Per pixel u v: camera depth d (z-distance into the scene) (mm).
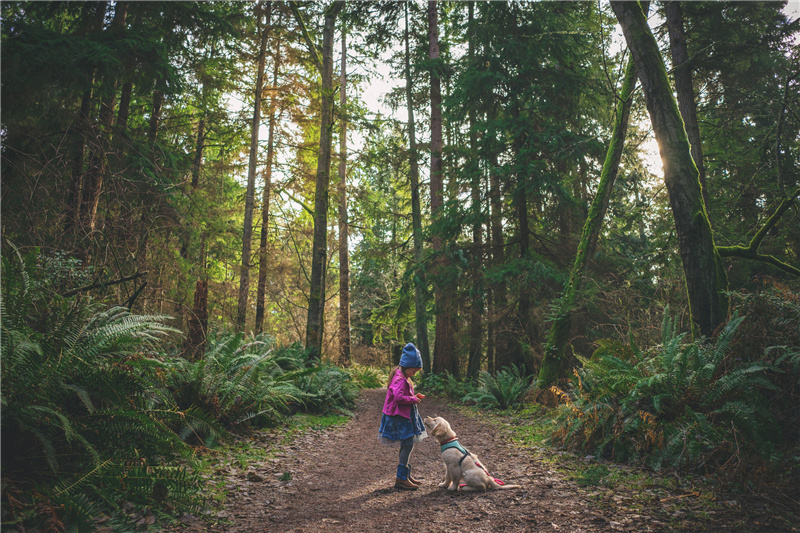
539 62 13602
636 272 14586
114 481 3531
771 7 11125
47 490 3271
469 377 15531
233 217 20562
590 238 10312
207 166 17203
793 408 4836
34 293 4754
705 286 7406
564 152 12688
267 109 17094
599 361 6414
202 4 12125
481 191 14039
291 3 14945
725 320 7320
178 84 10164
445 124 18844
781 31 10211
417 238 17828
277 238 20938
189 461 4352
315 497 4461
